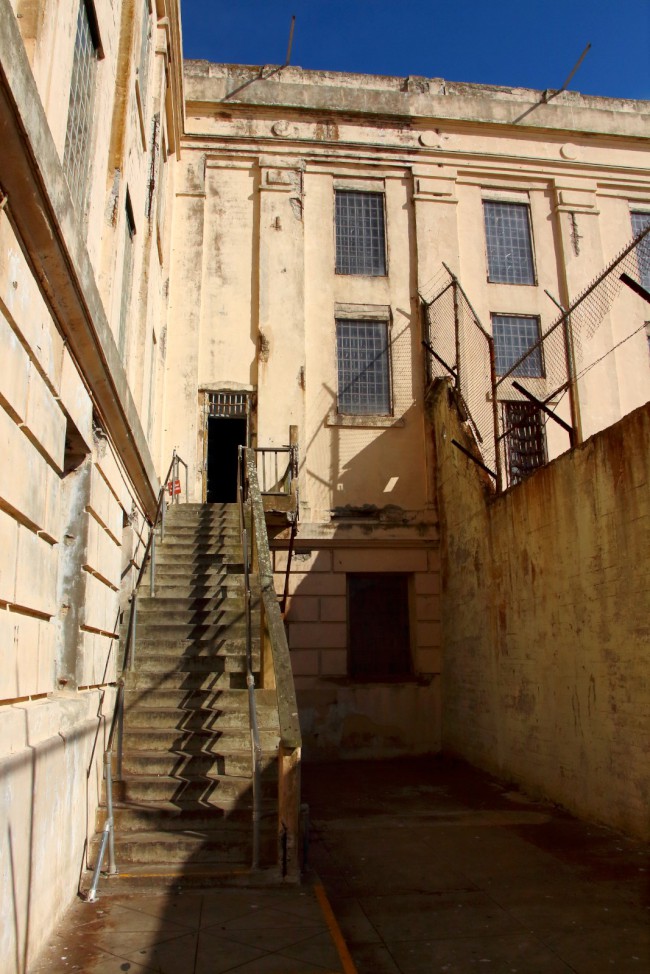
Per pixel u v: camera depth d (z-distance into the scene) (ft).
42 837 14.92
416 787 36.91
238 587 32.68
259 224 54.65
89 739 19.67
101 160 23.15
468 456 42.47
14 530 14.06
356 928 17.31
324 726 47.29
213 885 18.76
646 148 61.62
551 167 59.82
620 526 26.32
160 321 46.70
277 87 56.70
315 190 56.34
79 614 20.10
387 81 58.70
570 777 29.53
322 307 54.24
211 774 22.72
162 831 20.62
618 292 57.21
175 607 30.94
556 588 31.27
